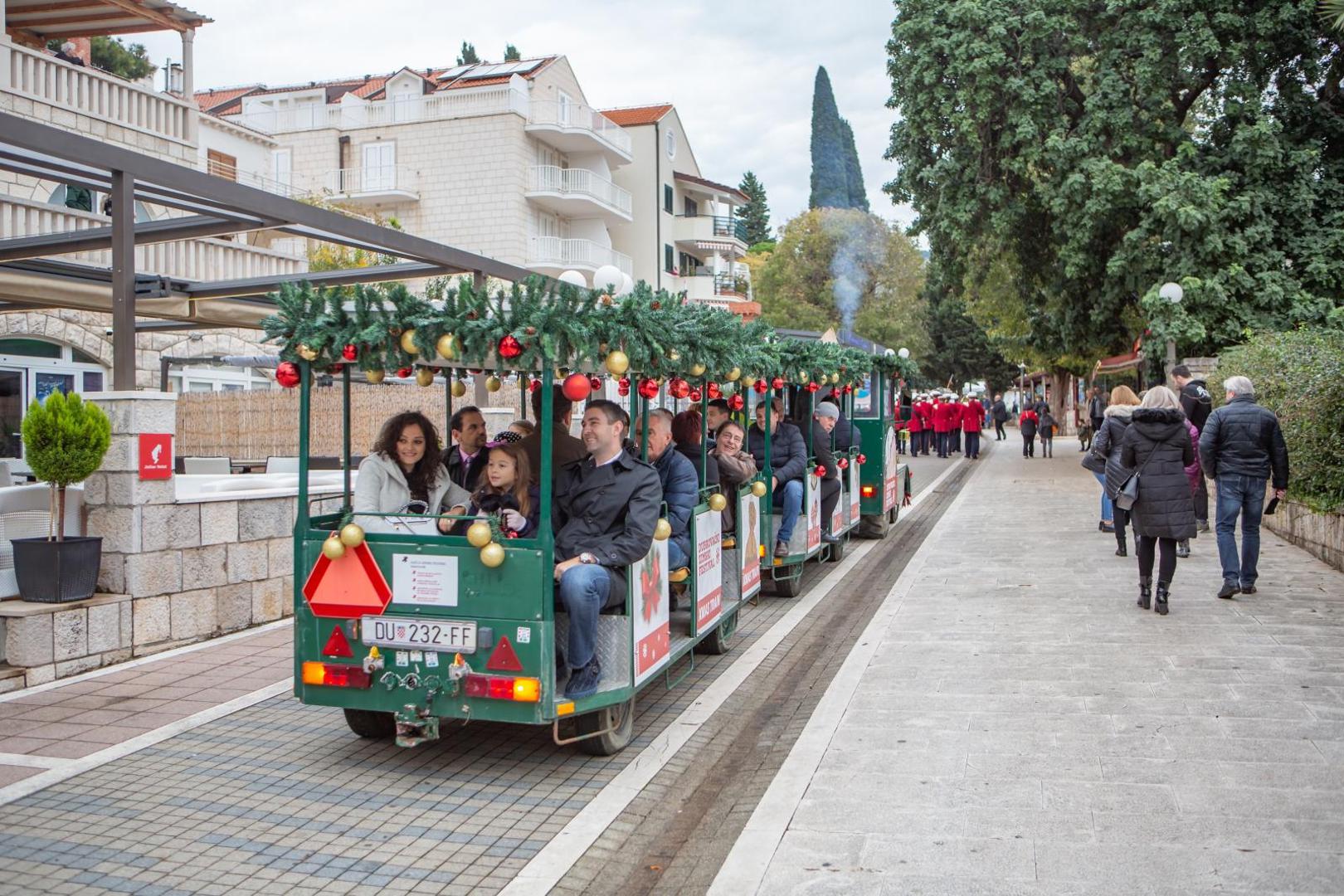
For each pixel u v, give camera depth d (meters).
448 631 5.45
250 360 16.97
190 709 6.80
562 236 43.34
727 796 5.48
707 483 7.68
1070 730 5.93
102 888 4.30
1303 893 3.96
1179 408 8.82
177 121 19.83
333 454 17.42
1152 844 4.42
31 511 8.02
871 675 7.23
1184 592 9.79
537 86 41.69
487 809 5.21
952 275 26.78
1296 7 21.77
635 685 5.98
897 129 26.12
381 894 4.28
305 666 5.71
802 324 53.44
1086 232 22.52
